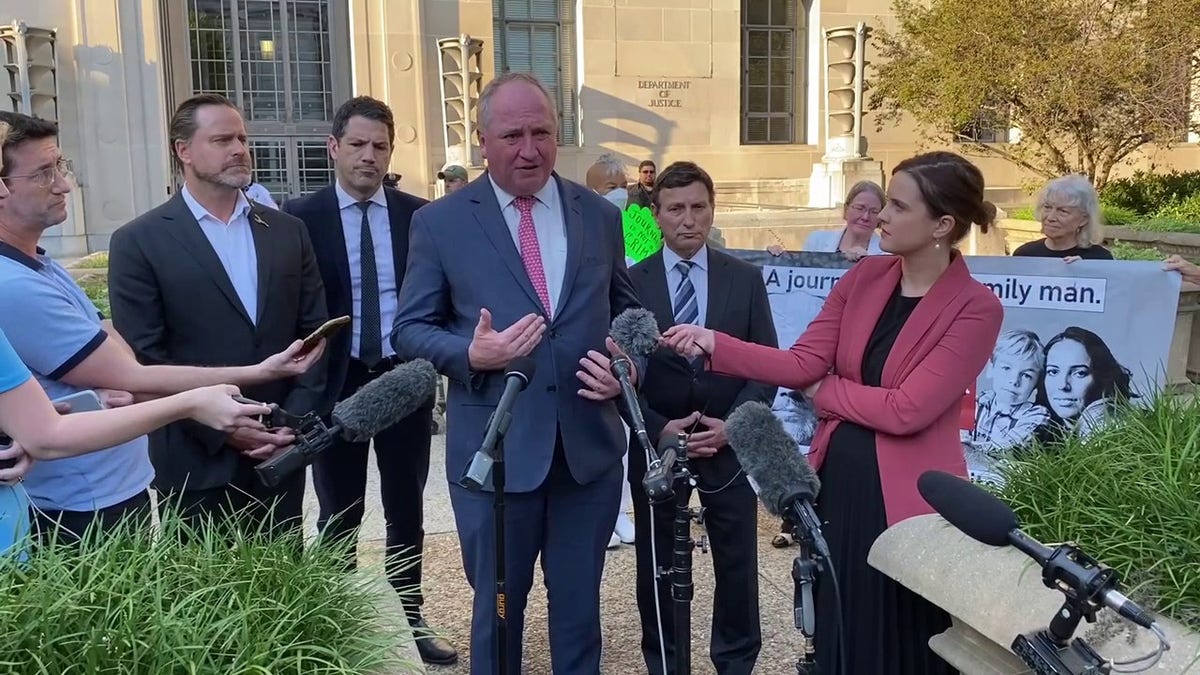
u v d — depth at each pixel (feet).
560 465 9.39
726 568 10.85
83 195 49.85
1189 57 39.27
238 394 7.63
